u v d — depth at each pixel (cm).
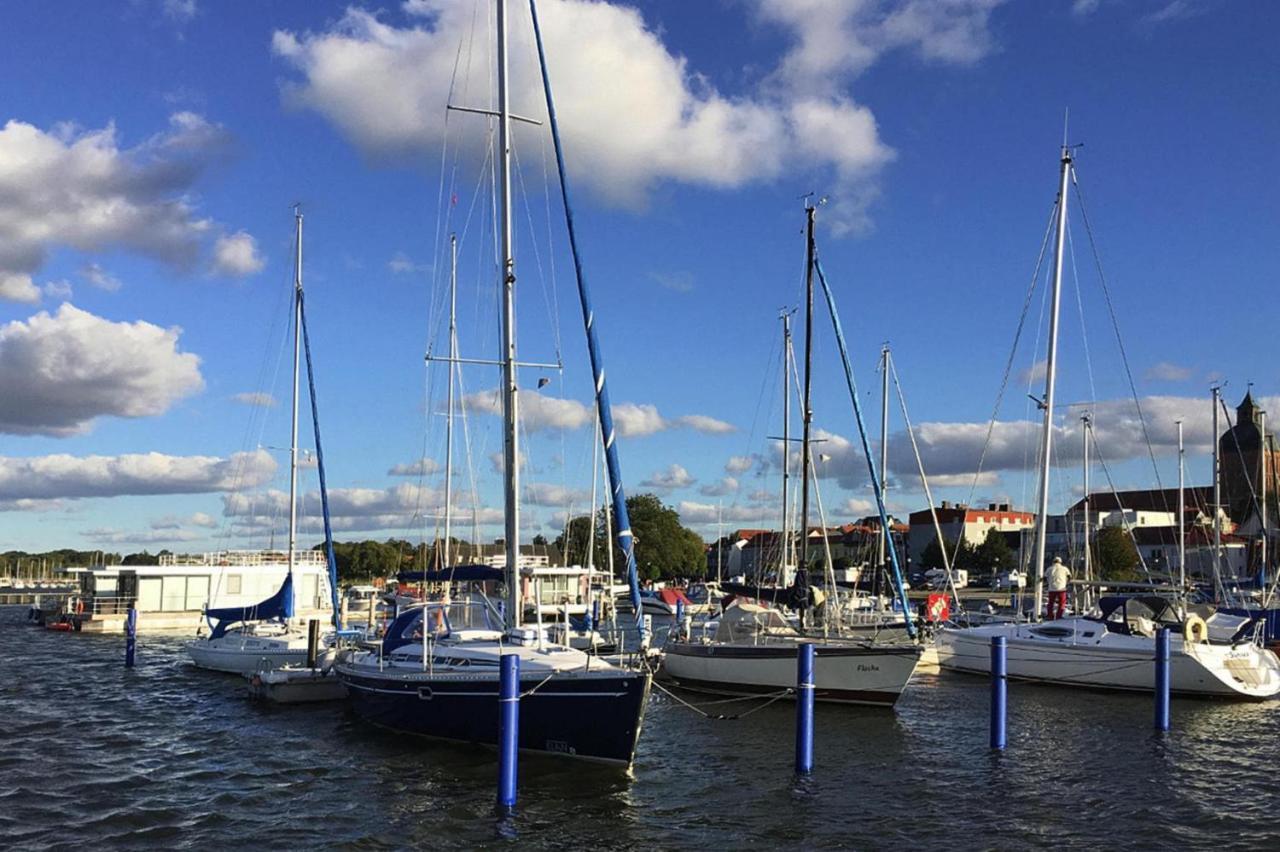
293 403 3488
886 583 4188
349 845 1355
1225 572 6284
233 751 1975
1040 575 3081
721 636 2630
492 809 1513
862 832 1420
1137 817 1498
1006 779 1725
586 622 3662
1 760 1911
